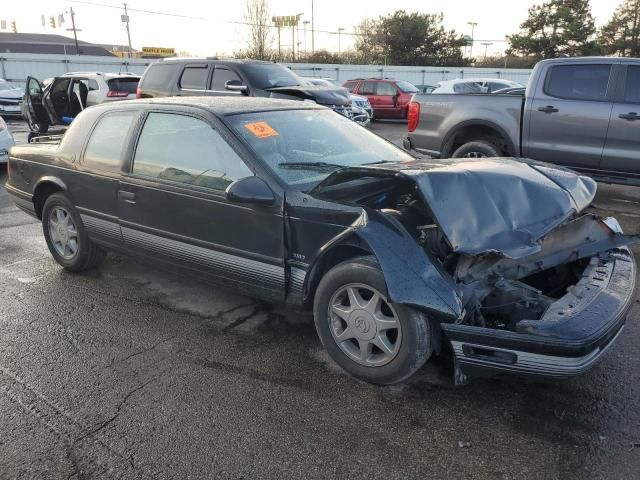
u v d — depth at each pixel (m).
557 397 3.05
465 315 2.82
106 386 3.27
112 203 4.48
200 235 3.90
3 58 29.70
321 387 3.21
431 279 2.81
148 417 2.96
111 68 32.84
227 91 10.18
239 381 3.29
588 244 3.46
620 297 2.87
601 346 2.64
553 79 6.98
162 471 2.56
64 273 5.20
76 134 4.88
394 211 3.20
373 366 3.14
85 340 3.85
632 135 6.48
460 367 2.82
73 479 2.52
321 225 3.25
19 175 5.40
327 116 4.50
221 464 2.60
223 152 3.77
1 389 3.26
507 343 2.62
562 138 6.96
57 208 5.09
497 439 2.72
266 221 3.50
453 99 7.73
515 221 2.86
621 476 2.46
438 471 2.52
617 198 7.76
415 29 50.00
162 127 4.19
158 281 4.95
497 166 3.30
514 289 3.02
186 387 3.24
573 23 49.72
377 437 2.76
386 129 18.45
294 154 3.81
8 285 4.91
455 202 2.86
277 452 2.67
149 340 3.84
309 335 3.87
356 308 3.15
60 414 3.01
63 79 13.52
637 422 2.82
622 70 6.52
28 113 13.92
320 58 49.75
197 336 3.88
